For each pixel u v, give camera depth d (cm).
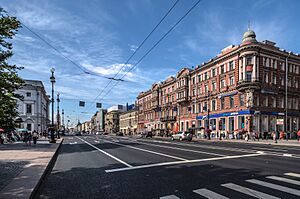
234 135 4591
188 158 1420
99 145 2748
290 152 1775
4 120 658
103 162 1332
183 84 6494
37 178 818
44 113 8744
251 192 661
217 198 614
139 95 9919
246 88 4431
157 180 840
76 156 1656
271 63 4766
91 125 18312
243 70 4531
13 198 586
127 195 661
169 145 2598
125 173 988
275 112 4684
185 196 638
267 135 4450
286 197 613
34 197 662
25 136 2770
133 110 10619
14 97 659
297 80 5234
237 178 843
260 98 4516
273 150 1952
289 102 5053
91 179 884
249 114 4356
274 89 4688
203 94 5703
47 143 3072
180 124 6694
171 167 1104
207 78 5603
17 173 917
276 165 1123
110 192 696
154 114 8481
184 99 6341
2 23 586
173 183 789
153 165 1176
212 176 885
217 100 5200
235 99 4678
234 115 4662
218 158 1402
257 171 970
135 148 2209
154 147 2308
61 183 827
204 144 2806
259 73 4512
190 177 877
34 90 7312
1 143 2966
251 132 4262
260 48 4534
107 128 14012
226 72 4944
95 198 641
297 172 946
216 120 5200
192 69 6331
